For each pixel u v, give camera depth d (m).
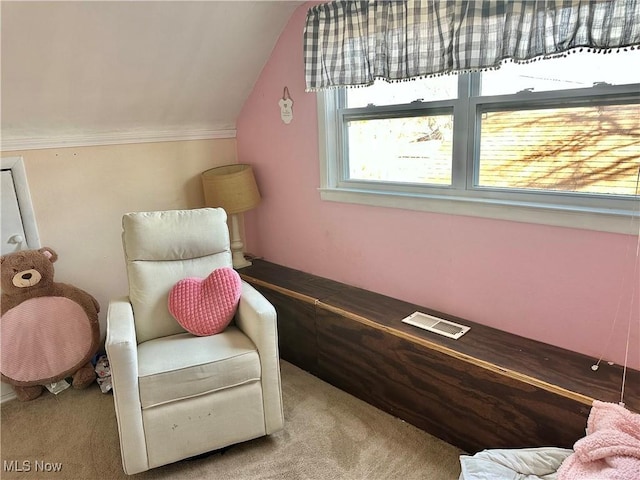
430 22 1.91
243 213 3.37
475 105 1.99
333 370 2.37
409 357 1.98
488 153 2.02
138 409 1.71
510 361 1.74
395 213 2.34
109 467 1.89
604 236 1.66
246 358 1.85
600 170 1.71
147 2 2.06
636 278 1.62
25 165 2.41
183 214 2.26
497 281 2.00
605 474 1.27
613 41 1.46
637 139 1.60
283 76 2.75
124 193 2.80
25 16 1.87
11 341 2.29
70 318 2.42
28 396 2.37
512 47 1.68
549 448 1.54
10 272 2.27
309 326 2.44
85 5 1.94
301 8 2.52
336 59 2.29
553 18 1.57
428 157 2.25
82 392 2.46
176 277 2.20
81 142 2.57
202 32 2.38
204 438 1.83
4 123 2.27
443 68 1.90
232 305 2.07
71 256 2.65
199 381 1.78
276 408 1.95
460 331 2.00
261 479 1.79
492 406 1.74
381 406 2.17
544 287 1.86
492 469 1.50
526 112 1.86
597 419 1.42
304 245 2.93
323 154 2.62
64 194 2.56
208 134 3.10
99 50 2.19
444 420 1.92
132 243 2.16
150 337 2.10
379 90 2.38
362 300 2.39
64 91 2.29
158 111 2.74
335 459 1.88
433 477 1.77
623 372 1.65
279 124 2.87
